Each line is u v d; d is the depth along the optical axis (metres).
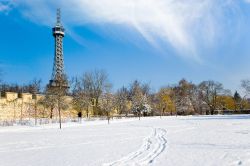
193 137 31.67
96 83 98.44
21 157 20.86
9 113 69.25
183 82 138.75
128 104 112.88
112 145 26.23
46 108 77.62
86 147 25.34
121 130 43.84
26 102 74.06
